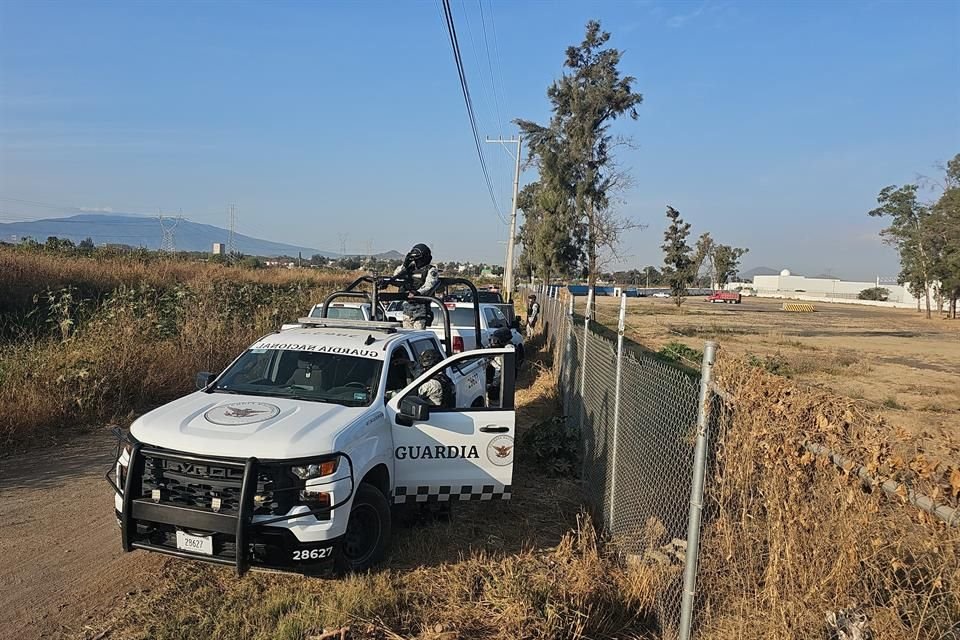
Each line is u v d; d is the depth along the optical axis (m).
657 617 4.27
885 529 2.54
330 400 5.23
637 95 27.47
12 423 7.76
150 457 4.31
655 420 4.82
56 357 9.27
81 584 4.59
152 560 5.00
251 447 4.24
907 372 19.27
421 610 4.30
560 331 13.30
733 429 3.66
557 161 28.89
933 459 2.59
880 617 2.50
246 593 4.49
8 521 5.66
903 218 60.31
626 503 5.35
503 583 4.45
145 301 12.61
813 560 2.86
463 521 5.96
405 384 5.89
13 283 17.27
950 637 2.31
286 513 4.19
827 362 19.80
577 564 4.70
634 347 10.88
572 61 27.72
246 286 17.55
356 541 4.79
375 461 4.86
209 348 11.25
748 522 3.47
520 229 56.94
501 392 5.48
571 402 9.54
